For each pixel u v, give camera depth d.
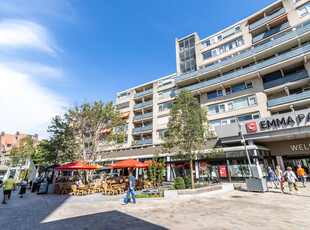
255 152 17.19
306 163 22.61
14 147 32.56
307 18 19.53
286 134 15.88
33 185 17.34
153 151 25.55
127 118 33.12
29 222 6.08
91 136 20.38
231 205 7.99
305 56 17.80
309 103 17.73
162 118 28.92
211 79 25.30
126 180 17.98
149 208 8.08
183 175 21.97
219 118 22.66
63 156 19.06
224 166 18.86
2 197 13.08
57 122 18.70
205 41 28.75
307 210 6.52
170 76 31.50
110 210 7.86
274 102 19.03
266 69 20.25
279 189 12.36
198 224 5.39
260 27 23.11
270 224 5.12
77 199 11.73
